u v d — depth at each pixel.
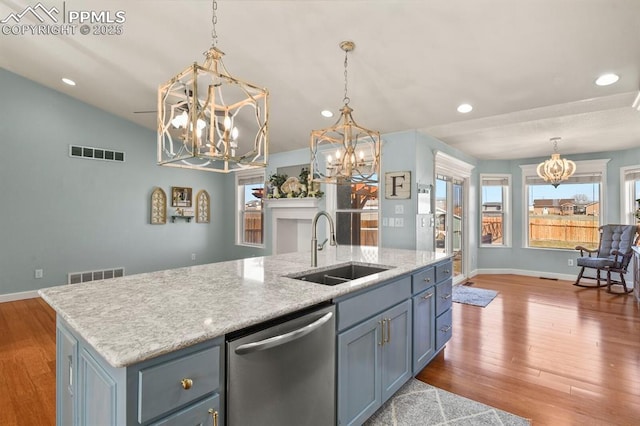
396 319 2.17
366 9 2.37
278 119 4.53
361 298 1.85
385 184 4.46
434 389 2.35
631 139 4.73
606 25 2.22
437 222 5.02
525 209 6.35
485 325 3.63
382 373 2.02
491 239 6.58
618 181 5.47
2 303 4.41
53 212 4.82
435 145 4.75
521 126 4.09
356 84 3.38
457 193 5.88
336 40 2.73
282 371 1.38
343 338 1.71
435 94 3.37
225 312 1.32
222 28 2.78
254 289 1.68
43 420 2.00
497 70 2.85
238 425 1.22
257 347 1.24
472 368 2.66
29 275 4.64
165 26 2.93
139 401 0.96
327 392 1.61
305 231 5.93
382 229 4.49
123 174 5.48
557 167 4.86
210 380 1.14
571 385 2.40
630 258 5.10
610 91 3.00
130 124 5.56
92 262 5.16
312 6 2.42
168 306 1.39
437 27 2.44
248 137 5.32
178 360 1.05
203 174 6.59
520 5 2.16
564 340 3.21
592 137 4.64
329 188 5.08
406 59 2.87
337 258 2.75
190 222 6.38
